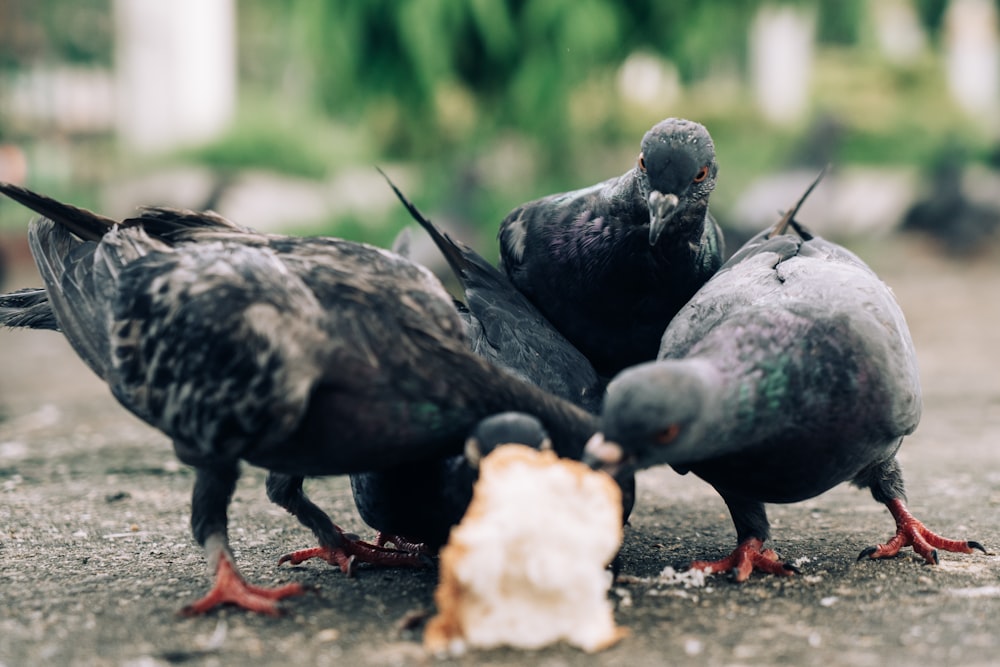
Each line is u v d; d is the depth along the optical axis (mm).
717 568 1131
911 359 1107
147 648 1017
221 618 1055
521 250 1244
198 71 4801
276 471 1085
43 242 1140
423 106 2631
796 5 2752
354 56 2463
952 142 3762
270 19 3230
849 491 1330
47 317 1164
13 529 1220
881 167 5008
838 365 1064
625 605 1070
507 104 2650
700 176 1185
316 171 4082
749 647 1009
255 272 1054
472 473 1047
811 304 1085
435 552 1130
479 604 1000
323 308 1047
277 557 1171
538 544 992
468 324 1166
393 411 1040
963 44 6711
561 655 999
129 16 4703
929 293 2840
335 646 1016
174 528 1225
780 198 3223
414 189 3547
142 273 1072
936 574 1123
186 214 1134
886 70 6391
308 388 1028
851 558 1159
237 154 4141
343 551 1150
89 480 1358
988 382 1772
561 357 1166
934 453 1438
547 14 2406
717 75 5965
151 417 1066
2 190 1118
